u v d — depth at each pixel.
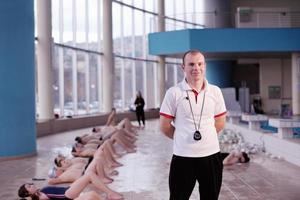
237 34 18.69
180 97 3.42
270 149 10.15
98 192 6.41
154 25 22.38
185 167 3.42
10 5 9.95
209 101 3.43
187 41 18.62
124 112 22.52
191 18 20.69
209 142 3.43
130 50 24.09
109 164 8.45
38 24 15.89
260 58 24.19
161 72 24.95
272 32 18.86
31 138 10.52
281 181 7.14
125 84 23.70
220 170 3.50
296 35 18.95
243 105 23.45
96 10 20.73
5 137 9.95
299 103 20.89
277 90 24.47
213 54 20.42
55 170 7.75
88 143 10.18
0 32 9.85
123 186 6.93
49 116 16.27
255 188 6.66
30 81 10.55
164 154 10.40
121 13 23.11
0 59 9.90
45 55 15.97
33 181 7.56
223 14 20.23
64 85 18.23
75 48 18.83
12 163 9.50
